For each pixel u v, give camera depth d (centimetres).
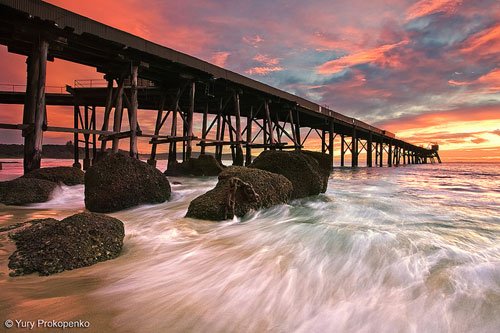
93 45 1280
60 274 315
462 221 537
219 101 2247
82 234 364
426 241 380
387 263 312
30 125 1070
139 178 734
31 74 1163
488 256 326
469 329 206
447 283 263
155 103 2392
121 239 403
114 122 1452
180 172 1747
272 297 262
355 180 1694
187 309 244
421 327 211
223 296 266
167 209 693
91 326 215
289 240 416
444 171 3181
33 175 936
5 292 269
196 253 383
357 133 4650
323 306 244
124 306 247
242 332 211
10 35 1205
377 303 242
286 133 2603
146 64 1452
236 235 462
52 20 1105
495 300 235
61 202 801
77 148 2189
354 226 478
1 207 714
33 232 376
